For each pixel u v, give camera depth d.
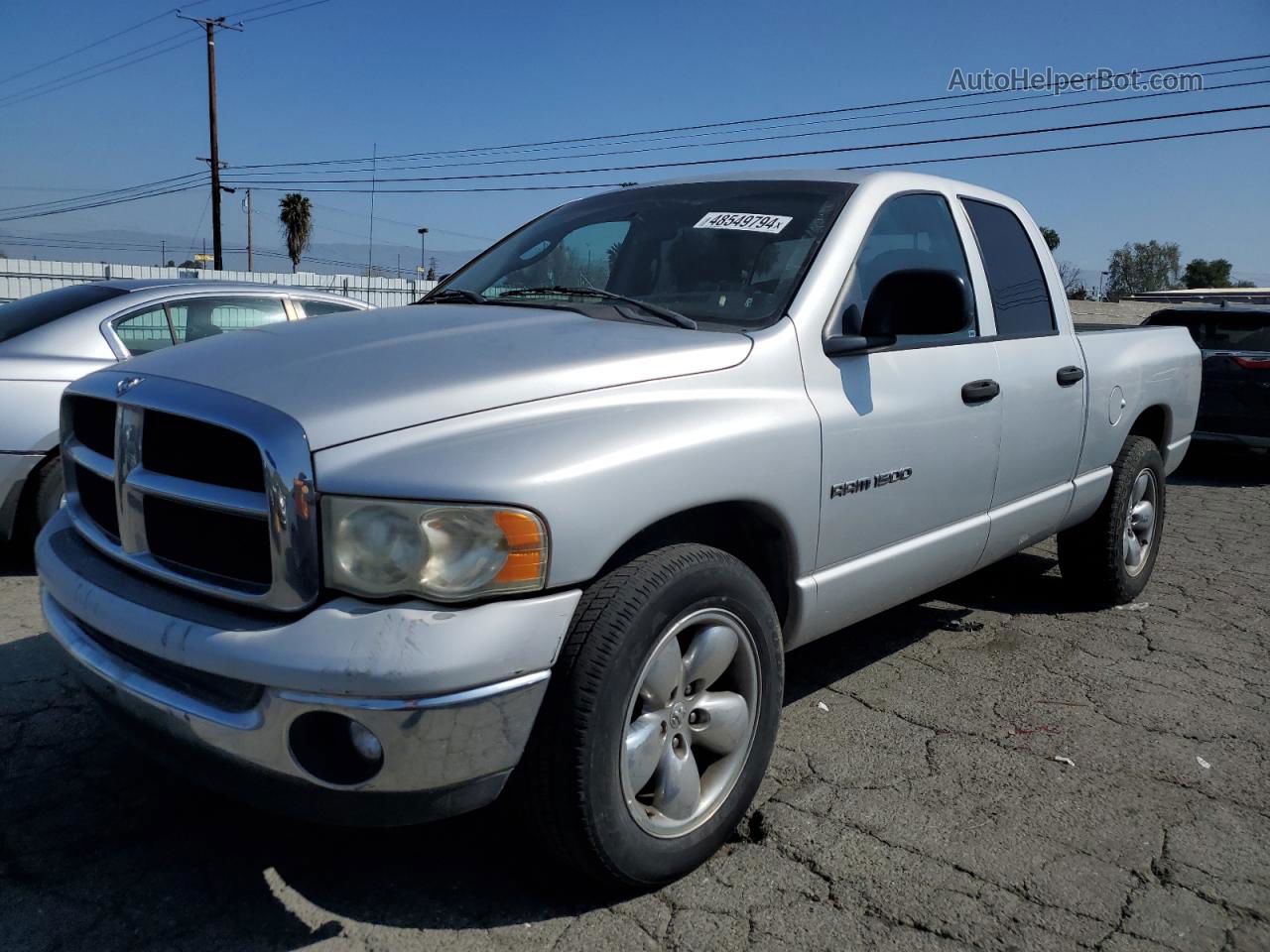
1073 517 4.54
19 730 3.44
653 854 2.50
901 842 2.85
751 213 3.47
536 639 2.20
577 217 3.93
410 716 2.05
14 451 5.07
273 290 6.57
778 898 2.58
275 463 2.14
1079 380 4.32
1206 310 10.71
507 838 2.84
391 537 2.11
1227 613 5.14
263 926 2.43
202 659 2.16
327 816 2.19
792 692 3.94
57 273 21.23
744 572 2.68
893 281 3.04
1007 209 4.29
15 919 2.44
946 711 3.79
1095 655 4.43
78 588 2.52
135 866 2.67
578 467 2.28
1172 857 2.82
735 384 2.77
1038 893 2.62
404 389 2.34
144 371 2.61
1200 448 10.57
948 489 3.53
